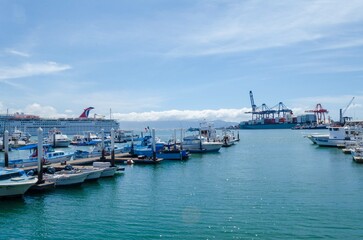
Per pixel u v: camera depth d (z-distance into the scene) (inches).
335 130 4608.8
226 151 4224.9
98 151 3366.1
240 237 1083.9
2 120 7844.5
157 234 1127.6
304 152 3961.6
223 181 2031.3
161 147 3567.9
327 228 1150.3
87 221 1279.5
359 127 4451.3
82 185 1927.9
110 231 1166.3
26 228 1216.8
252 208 1400.1
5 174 1608.0
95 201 1568.7
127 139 6225.4
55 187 1840.6
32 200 1587.1
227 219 1259.8
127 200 1579.7
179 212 1364.4
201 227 1181.1
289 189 1759.4
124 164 2839.6
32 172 2042.3
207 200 1549.0
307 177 2133.4
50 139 5457.7
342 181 1978.3
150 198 1610.5
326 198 1555.1
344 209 1366.9
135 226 1209.4
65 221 1284.4
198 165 2810.0
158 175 2288.4
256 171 2436.0
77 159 2844.5
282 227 1165.1
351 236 1077.8
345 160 3034.0
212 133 5201.8
